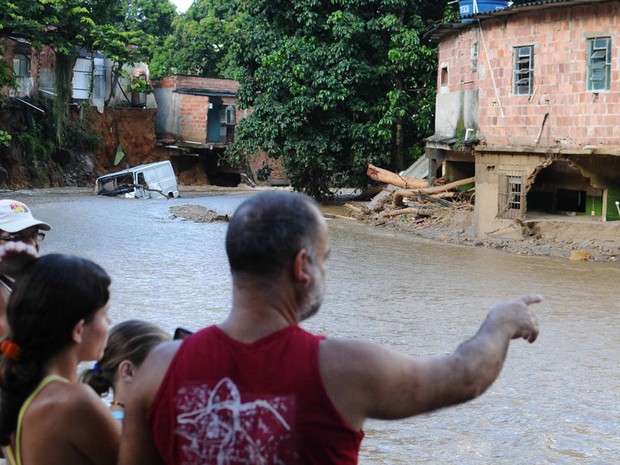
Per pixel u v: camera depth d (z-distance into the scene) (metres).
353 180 36.62
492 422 8.84
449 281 18.16
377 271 19.39
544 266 20.58
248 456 2.62
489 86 26.00
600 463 7.77
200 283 17.06
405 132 36.22
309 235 2.82
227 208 35.78
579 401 9.61
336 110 35.41
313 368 2.66
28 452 3.13
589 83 23.06
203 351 2.73
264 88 36.00
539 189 27.16
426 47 34.09
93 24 39.44
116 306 14.53
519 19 24.83
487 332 3.00
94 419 3.15
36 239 5.87
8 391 3.18
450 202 29.38
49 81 46.06
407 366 2.75
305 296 2.83
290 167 36.44
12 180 42.72
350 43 34.41
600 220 23.91
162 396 2.73
